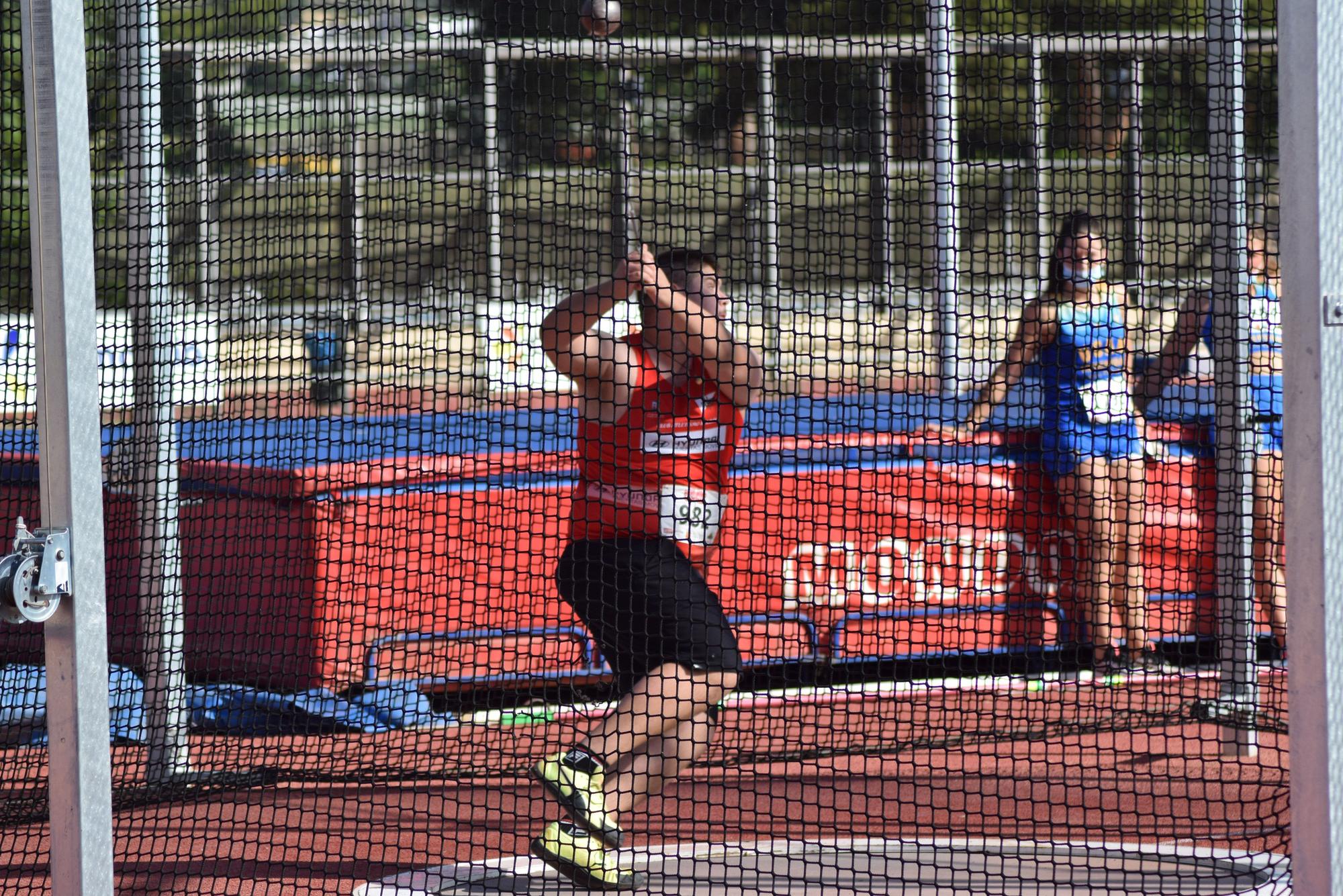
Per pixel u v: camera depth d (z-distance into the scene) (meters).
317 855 15.17
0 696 18.92
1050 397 22.08
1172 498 22.95
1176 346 22.45
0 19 23.55
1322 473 8.49
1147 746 18.56
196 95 21.16
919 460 22.53
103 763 9.08
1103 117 22.22
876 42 25.72
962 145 26.45
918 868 13.62
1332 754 8.60
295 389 26.61
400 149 26.61
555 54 26.66
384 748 19.86
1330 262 8.46
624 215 18.16
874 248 27.91
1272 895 12.67
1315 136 8.38
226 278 23.59
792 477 22.23
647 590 14.12
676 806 16.81
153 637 17.91
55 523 8.91
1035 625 22.72
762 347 20.67
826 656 22.41
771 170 29.38
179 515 20.36
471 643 21.39
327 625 20.75
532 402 29.52
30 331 20.52
